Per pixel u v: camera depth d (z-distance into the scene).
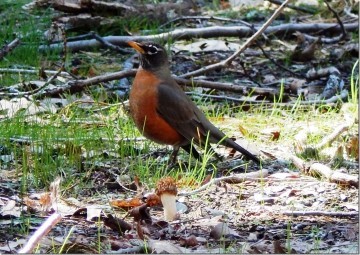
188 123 10.98
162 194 8.71
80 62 15.80
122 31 17.75
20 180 9.98
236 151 11.36
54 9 17.47
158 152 11.40
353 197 9.63
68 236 7.62
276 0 19.11
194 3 19.69
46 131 11.17
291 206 9.30
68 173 10.14
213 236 8.23
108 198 9.44
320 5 19.94
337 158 10.93
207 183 9.84
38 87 13.84
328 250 7.85
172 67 15.91
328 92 14.33
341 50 16.77
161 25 18.23
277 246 7.73
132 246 7.80
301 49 16.64
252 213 9.04
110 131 11.27
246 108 13.49
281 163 10.97
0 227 8.33
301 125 12.52
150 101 10.92
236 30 17.50
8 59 15.28
